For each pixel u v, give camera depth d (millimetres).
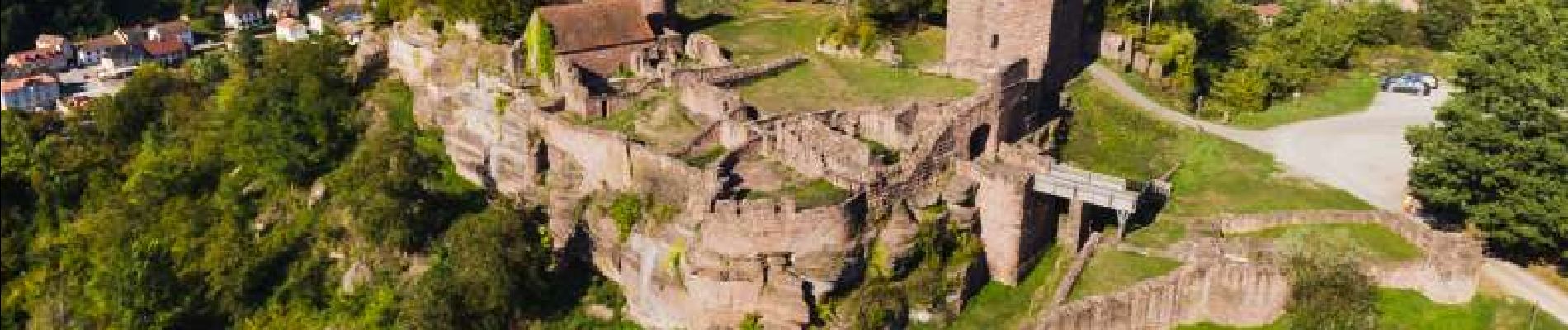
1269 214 79750
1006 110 87188
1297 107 106875
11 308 116688
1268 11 171000
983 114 84812
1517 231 71812
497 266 83125
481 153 105438
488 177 104750
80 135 144750
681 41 112312
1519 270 73938
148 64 191500
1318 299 69125
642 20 109812
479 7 113125
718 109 87875
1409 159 92938
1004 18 96625
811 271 74562
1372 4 151000
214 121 129875
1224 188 87250
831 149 79688
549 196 95312
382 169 101562
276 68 125000
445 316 81688
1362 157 93625
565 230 91812
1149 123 96688
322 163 116375
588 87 101250
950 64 100625
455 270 86250
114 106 143250
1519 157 72500
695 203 78812
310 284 100500
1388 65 125625
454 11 117438
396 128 116500
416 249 98125
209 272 105875
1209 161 92000
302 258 104000
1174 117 98938
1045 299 76312
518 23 112812
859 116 85500
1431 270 71000
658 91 97812
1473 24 120250
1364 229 77875
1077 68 104500
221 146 123938
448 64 115500
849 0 124562
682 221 80062
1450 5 138000
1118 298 72500
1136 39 108375
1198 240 75562
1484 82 78250
